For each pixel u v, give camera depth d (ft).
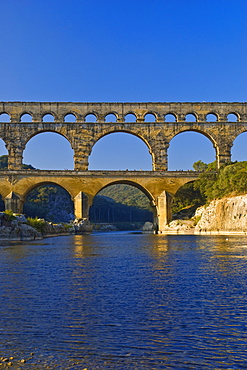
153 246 175.22
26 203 561.43
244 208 266.36
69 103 343.05
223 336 45.03
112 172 328.29
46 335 45.78
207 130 343.67
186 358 39.32
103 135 342.64
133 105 346.74
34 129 336.90
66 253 139.54
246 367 37.40
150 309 56.18
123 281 78.18
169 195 330.13
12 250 153.17
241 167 315.78
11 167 332.39
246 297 62.80
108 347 42.09
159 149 341.82
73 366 37.70
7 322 50.57
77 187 326.24
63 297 63.93
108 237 287.28
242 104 350.02
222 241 201.16
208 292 66.69
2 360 39.14
